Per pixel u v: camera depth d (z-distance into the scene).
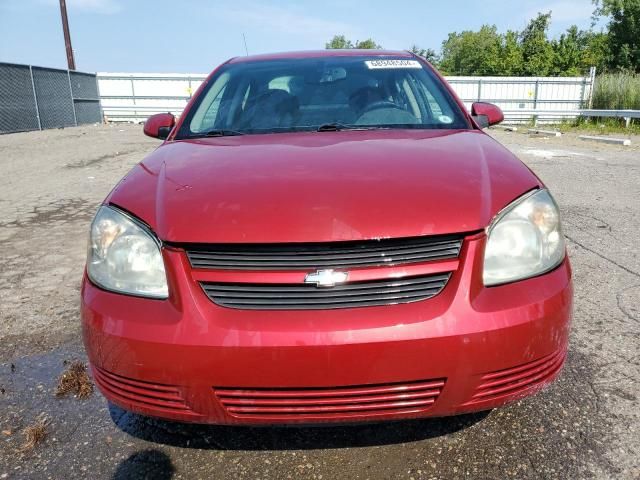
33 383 2.49
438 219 1.65
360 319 1.55
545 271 1.72
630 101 17.33
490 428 2.04
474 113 3.18
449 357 1.55
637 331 2.75
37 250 4.54
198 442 2.04
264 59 3.29
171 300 1.65
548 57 29.28
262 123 2.72
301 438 2.04
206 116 2.84
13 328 3.06
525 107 21.00
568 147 10.89
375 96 2.85
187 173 2.00
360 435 2.04
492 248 1.67
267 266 1.61
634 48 31.06
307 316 1.56
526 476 1.79
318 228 1.61
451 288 1.61
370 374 1.55
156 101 24.02
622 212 5.19
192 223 1.69
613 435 1.97
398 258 1.61
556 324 1.67
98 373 1.78
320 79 3.00
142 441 2.06
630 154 9.52
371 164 1.95
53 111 19.91
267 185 1.82
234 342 1.54
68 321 3.13
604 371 2.39
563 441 1.95
